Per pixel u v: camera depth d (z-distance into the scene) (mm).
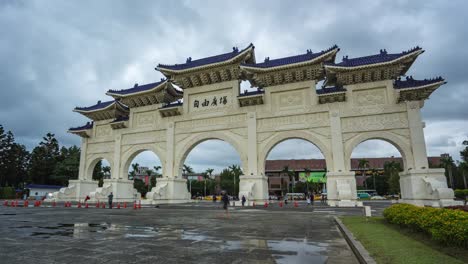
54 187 75562
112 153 42531
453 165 77562
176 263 7555
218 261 7762
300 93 32281
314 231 13352
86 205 33812
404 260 6699
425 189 25781
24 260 7879
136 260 7871
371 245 8625
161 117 39062
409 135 27828
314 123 30938
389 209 14445
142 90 40094
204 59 38219
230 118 34812
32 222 17328
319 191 92562
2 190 70938
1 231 13531
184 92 37938
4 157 82500
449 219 8594
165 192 36250
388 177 82562
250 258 8109
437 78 26891
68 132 46094
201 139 36000
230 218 19578
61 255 8469
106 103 45312
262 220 18203
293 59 33156
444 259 6766
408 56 27578
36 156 83000
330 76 32875
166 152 37594
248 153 32688
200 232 13094
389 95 29109
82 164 44844
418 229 10672
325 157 29969
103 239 11234
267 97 33312
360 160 88688
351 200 27672
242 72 35125
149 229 14156
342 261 7793
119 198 40031
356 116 29734
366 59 31234
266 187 32656
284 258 8109
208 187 104125
